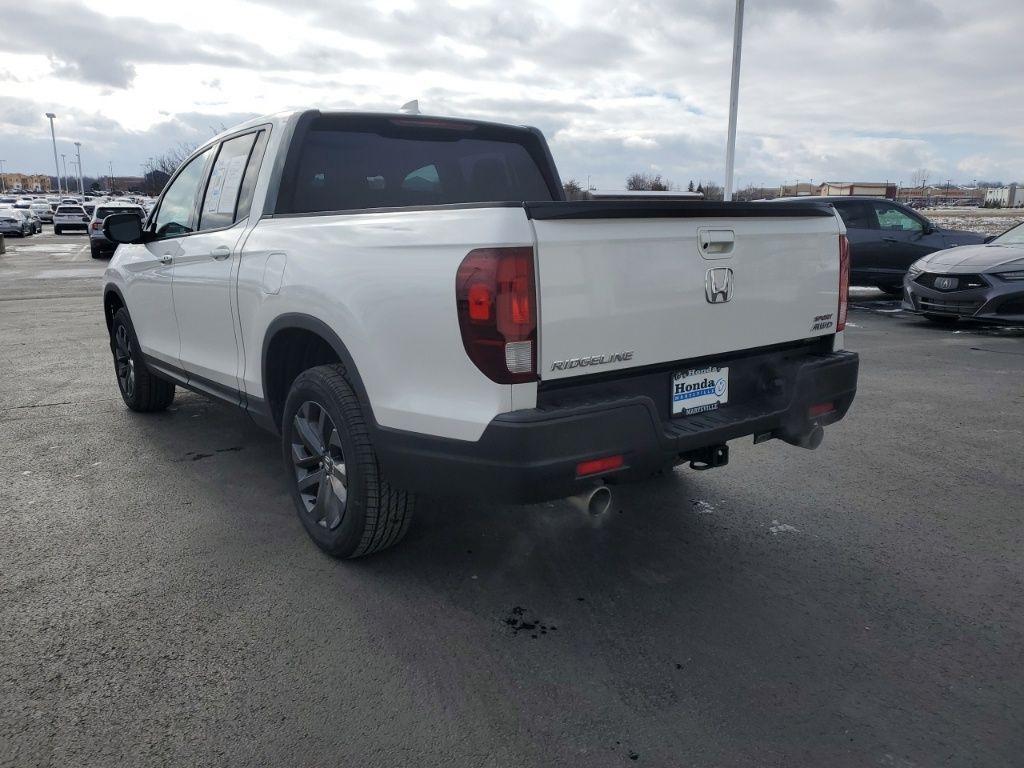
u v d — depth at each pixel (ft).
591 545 11.78
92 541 11.85
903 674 8.54
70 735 7.53
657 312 9.29
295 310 10.84
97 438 17.13
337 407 10.34
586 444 8.55
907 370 24.30
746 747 7.39
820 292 11.37
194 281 14.02
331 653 8.92
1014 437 17.13
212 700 8.06
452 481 8.97
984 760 7.22
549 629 9.45
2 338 31.01
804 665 8.71
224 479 14.52
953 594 10.32
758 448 16.49
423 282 8.82
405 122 13.44
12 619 9.62
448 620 9.64
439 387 8.86
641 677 8.48
